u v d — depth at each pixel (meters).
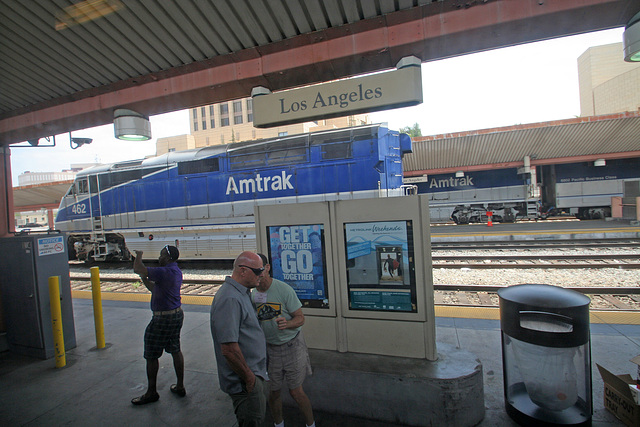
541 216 22.56
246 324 2.66
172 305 3.82
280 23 3.59
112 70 4.36
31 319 5.06
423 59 3.96
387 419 3.25
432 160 21.31
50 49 3.87
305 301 3.81
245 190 10.99
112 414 3.62
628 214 17.92
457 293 7.36
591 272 8.27
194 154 11.74
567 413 3.00
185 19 3.49
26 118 5.32
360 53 3.70
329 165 10.10
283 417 3.43
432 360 3.40
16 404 3.88
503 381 3.58
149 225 12.50
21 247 5.07
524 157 20.36
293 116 4.07
